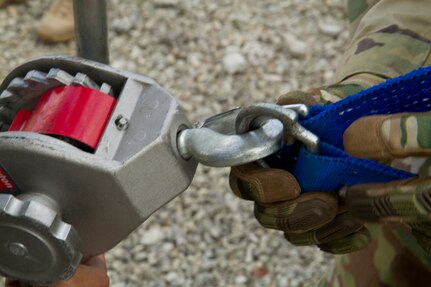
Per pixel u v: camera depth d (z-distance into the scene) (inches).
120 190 36.6
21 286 42.7
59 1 161.5
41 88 40.0
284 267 121.8
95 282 44.1
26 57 156.3
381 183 36.8
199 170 135.3
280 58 158.9
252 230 127.0
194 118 145.1
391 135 35.4
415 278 52.9
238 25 165.9
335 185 40.1
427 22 50.9
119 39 161.9
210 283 120.0
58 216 37.4
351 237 43.9
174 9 169.2
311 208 40.3
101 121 38.5
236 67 155.5
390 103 38.5
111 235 38.9
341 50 161.8
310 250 124.5
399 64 50.1
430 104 38.9
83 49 43.8
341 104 37.7
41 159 36.2
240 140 37.1
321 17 169.2
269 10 170.6
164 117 38.1
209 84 152.7
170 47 160.4
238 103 149.0
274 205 41.3
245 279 120.3
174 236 125.6
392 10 52.9
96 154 37.3
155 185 37.7
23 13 167.3
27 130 38.9
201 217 128.5
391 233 54.3
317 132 39.1
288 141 39.5
